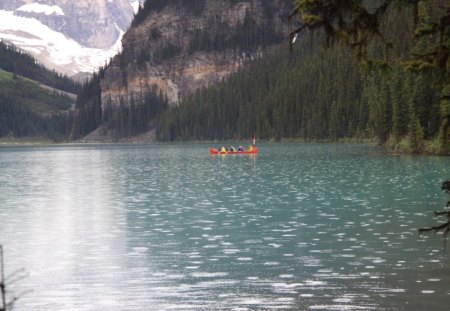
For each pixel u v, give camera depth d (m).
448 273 28.48
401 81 141.88
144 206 56.44
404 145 134.25
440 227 16.45
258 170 98.88
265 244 36.41
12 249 36.97
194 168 111.69
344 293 25.94
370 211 48.16
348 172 86.88
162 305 25.19
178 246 36.62
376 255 32.50
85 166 130.50
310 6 14.79
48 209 56.19
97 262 32.97
